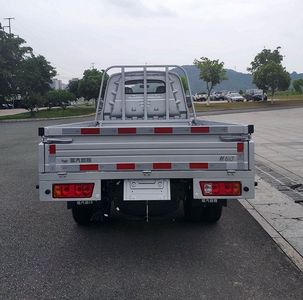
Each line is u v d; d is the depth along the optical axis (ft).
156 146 18.38
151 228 22.06
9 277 15.98
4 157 49.42
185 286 15.11
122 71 28.50
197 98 272.31
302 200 27.09
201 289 14.85
